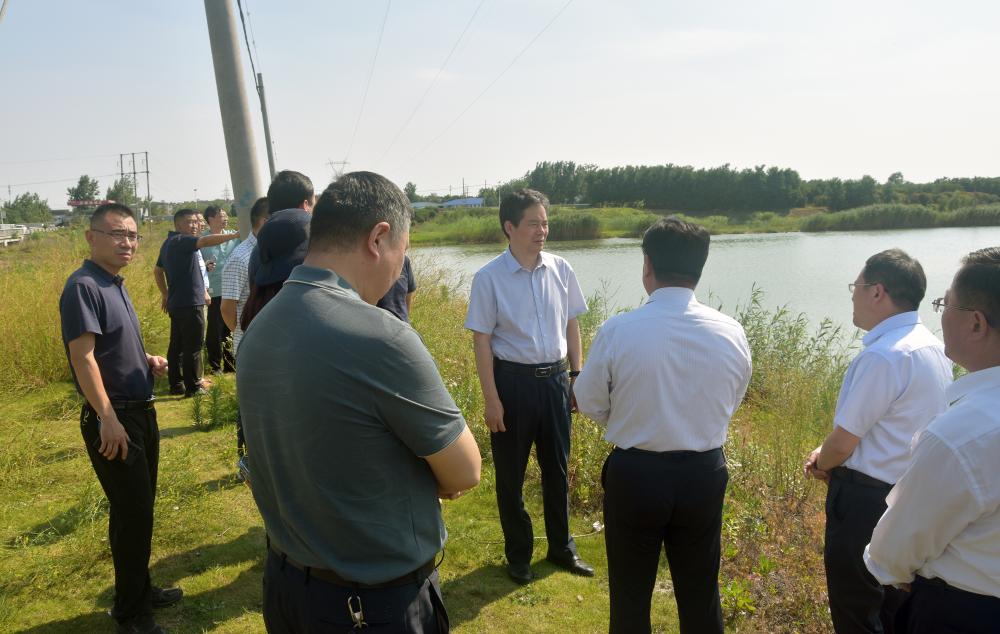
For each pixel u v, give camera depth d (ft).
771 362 26.35
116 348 9.27
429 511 5.27
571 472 15.42
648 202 250.98
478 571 11.86
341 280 5.09
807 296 53.88
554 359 11.59
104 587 10.80
